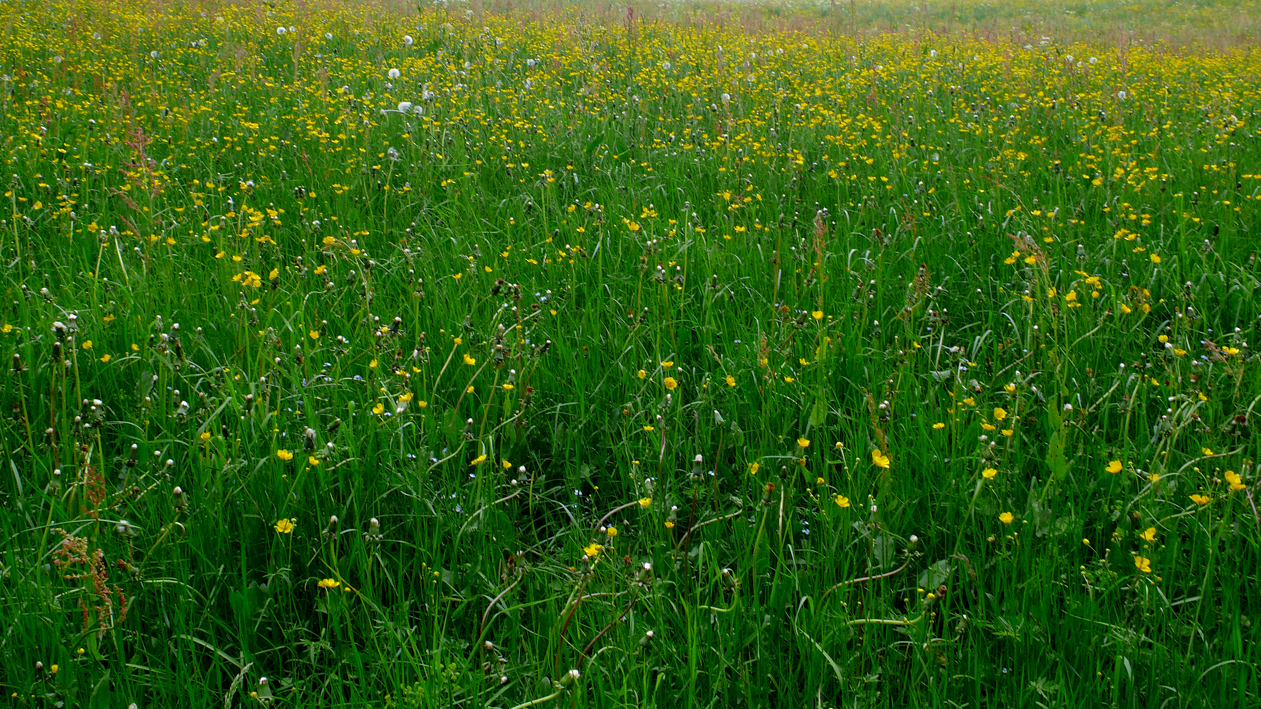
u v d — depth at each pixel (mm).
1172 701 2168
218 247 4473
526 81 8977
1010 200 5512
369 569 2465
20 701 2074
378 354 3434
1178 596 2553
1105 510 2740
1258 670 2195
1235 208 5230
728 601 2523
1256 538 2568
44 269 4344
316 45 11359
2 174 5629
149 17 12773
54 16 12320
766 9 23094
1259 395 3279
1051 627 2377
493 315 3910
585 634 2352
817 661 2244
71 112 7434
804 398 3348
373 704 2139
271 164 6316
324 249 4730
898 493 2855
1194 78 11312
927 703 2141
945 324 4035
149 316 3803
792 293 4191
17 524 2646
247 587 2445
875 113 8266
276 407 3125
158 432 3135
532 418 3369
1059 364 3387
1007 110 8594
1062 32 17625
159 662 2262
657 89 9227
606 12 16844
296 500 2705
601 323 4055
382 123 7410
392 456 2947
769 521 2746
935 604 2490
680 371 3635
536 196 5910
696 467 2648
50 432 2826
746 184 6059
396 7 15000
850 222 5301
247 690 2297
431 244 4949
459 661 2273
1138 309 3990
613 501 3082
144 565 2438
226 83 8586
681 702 2199
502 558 2621
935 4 27844
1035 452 3096
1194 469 2869
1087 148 6938
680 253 4609
